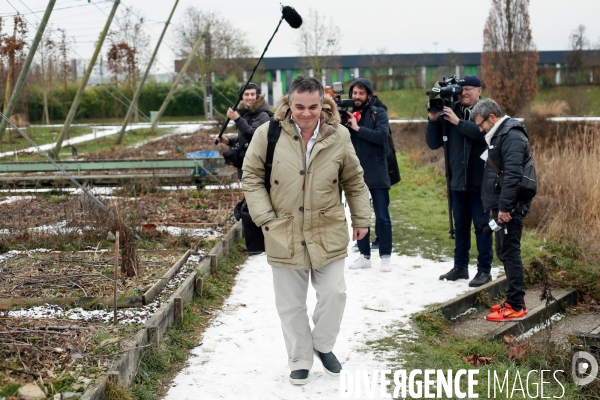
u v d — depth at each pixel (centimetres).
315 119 423
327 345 455
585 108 2938
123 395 404
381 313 591
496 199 599
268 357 497
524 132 588
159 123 3656
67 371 416
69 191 1202
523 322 605
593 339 523
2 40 1609
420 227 959
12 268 652
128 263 619
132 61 2767
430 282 687
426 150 1962
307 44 4466
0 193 1182
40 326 484
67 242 758
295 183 431
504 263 610
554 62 4953
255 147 439
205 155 1426
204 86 4091
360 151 721
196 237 791
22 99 2578
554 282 726
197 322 569
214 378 460
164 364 471
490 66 3184
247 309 609
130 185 1198
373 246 852
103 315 527
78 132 3028
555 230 855
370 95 731
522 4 3117
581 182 960
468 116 677
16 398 380
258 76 4944
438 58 4844
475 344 529
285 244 433
